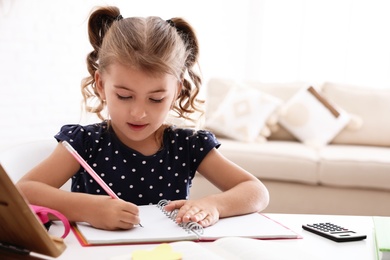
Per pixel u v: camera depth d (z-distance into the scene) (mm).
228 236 954
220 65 4758
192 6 4695
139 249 876
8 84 3646
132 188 1373
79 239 917
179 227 987
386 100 3541
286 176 2967
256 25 4680
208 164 1390
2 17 3580
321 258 819
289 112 3482
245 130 3389
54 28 3910
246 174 1329
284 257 798
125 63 1116
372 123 3482
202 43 4727
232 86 3680
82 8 4082
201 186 3057
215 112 3557
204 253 799
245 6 4695
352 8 4449
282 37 4637
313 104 3500
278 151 3031
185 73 1399
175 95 1290
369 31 4430
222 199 1120
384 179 2885
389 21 4387
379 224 1011
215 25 4723
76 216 1000
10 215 639
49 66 3896
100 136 1370
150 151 1386
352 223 1131
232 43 4734
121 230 958
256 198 1177
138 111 1130
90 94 1455
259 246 843
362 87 3662
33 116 3809
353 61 4480
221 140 3375
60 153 1260
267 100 3506
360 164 2900
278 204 2998
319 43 4555
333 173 2916
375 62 4438
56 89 3949
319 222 1128
